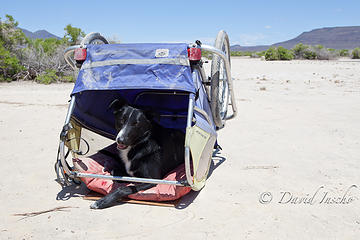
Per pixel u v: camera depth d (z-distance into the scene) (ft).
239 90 49.16
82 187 15.67
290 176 16.74
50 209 13.17
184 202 13.88
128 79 13.30
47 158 19.70
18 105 36.29
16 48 63.05
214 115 17.28
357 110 33.19
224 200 14.01
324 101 38.88
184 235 11.16
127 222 12.09
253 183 15.88
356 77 64.85
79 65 15.03
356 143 22.26
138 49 13.70
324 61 135.64
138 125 13.83
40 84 56.44
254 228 11.64
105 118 17.11
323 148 21.34
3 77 57.98
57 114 32.19
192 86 12.92
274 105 36.76
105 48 14.16
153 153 14.37
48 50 65.67
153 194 13.61
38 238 11.01
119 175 14.99
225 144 22.65
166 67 13.24
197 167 13.15
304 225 11.85
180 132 16.49
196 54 13.35
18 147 21.84
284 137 24.07
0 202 13.88
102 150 16.87
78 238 11.00
